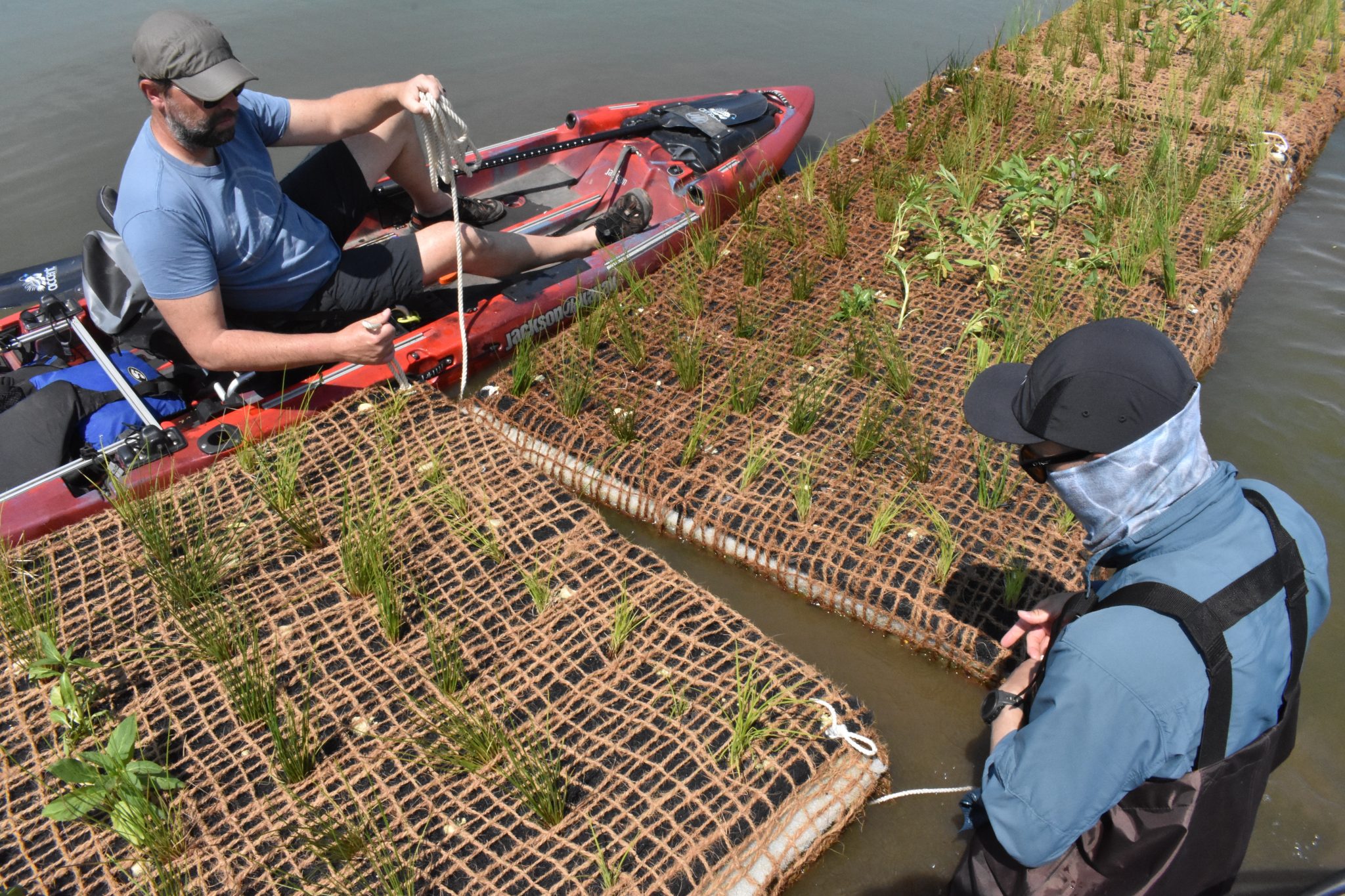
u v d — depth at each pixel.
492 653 3.22
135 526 3.61
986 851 1.94
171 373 4.50
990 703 2.20
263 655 3.23
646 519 4.06
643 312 5.09
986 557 3.62
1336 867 2.86
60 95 7.71
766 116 6.63
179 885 2.55
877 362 4.65
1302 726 3.25
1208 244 5.53
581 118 6.50
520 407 4.48
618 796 2.75
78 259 4.87
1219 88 7.59
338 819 2.71
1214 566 1.66
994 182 6.15
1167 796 1.69
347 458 4.07
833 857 2.91
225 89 3.51
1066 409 1.70
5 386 4.16
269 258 4.17
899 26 9.54
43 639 3.04
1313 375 4.93
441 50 8.73
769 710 2.99
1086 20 8.80
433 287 5.40
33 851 2.67
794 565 3.69
